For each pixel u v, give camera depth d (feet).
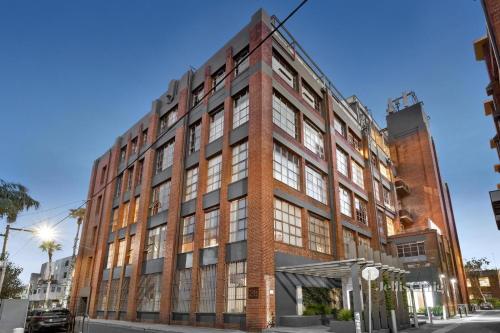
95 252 110.63
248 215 60.29
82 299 102.01
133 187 101.40
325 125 90.17
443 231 125.29
